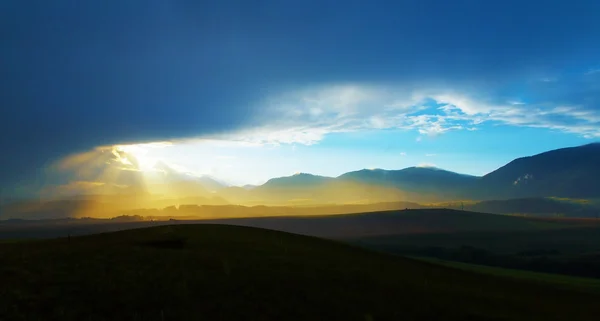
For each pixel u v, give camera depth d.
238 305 28.75
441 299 35.72
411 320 29.91
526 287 48.47
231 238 51.59
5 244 44.31
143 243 45.47
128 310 26.50
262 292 31.50
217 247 45.59
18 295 26.91
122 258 37.16
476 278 49.91
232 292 30.88
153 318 25.70
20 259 35.28
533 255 136.50
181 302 28.25
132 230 53.97
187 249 43.41
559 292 47.81
